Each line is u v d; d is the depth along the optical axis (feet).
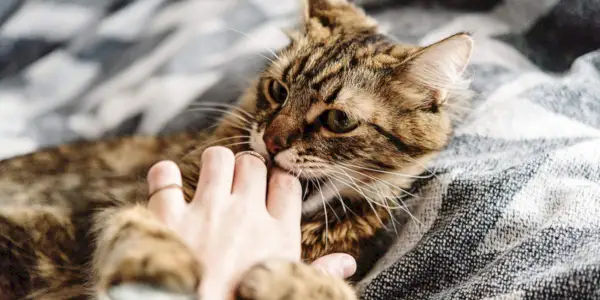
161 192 1.42
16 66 2.23
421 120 1.69
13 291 1.60
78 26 2.30
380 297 1.51
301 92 1.65
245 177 1.50
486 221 1.52
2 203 1.68
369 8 2.31
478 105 1.89
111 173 1.86
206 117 2.09
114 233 1.35
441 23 2.20
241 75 2.13
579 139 1.71
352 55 1.70
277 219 1.48
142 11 2.34
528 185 1.56
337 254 1.52
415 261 1.52
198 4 2.31
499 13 2.20
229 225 1.40
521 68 2.04
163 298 1.21
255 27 2.23
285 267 1.31
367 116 1.64
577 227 1.43
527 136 1.75
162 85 2.14
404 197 1.73
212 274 1.32
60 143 2.05
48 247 1.62
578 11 2.07
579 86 1.87
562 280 1.33
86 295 1.54
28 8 2.29
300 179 1.64
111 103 2.17
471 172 1.64
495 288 1.38
